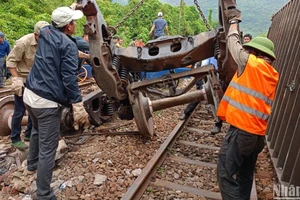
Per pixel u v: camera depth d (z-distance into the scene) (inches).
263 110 115.8
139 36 872.9
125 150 193.0
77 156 183.5
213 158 192.7
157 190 154.6
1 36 375.9
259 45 117.6
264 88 114.7
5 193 155.9
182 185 159.0
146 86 187.2
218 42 167.3
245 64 116.3
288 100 159.3
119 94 182.2
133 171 165.5
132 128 237.0
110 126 241.9
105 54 168.7
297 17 202.1
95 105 238.7
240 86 117.2
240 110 116.5
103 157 181.8
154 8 1038.4
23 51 180.7
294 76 165.8
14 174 165.2
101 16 177.2
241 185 133.6
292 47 192.5
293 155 133.2
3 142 218.7
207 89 193.5
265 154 197.2
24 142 209.5
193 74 179.9
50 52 131.8
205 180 166.1
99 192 147.7
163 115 279.6
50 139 136.5
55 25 136.6
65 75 131.1
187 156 195.6
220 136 230.1
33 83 134.1
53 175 164.4
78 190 150.0
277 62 235.8
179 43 182.2
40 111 133.8
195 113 290.0
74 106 136.2
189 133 236.4
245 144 117.2
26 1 816.3
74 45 134.8
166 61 177.3
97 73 170.7
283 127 160.2
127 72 189.6
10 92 343.0
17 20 681.0
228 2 156.3
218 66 171.9
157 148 199.2
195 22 1250.6
